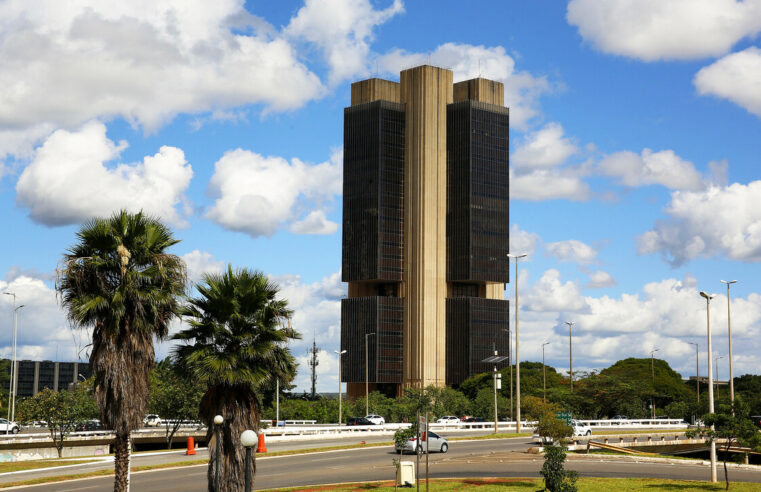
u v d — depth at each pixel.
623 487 44.28
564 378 160.25
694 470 54.22
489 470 53.53
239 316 34.50
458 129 190.38
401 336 185.50
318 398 169.12
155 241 34.53
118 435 33.00
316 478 49.47
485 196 189.38
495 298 192.00
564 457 40.38
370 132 189.50
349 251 190.62
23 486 48.03
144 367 33.72
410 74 191.88
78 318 32.22
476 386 164.62
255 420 34.56
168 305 34.19
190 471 54.25
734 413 45.38
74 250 33.69
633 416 136.12
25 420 72.25
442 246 188.38
